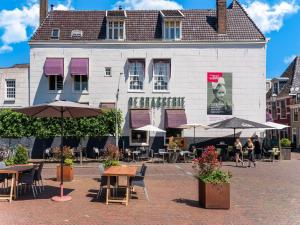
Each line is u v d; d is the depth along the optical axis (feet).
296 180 57.67
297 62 179.22
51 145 102.94
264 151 100.12
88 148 102.89
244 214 34.78
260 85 105.40
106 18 106.73
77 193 45.19
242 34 107.14
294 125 167.12
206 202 36.88
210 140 104.94
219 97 105.09
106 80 105.09
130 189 43.98
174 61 105.50
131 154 95.86
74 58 104.63
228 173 38.27
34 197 42.45
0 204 38.55
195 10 113.60
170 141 97.09
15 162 58.95
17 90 106.42
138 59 104.88
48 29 108.17
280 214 34.81
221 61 105.50
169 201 40.73
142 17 111.24
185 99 104.99
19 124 94.79
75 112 46.55
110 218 32.86
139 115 102.83
